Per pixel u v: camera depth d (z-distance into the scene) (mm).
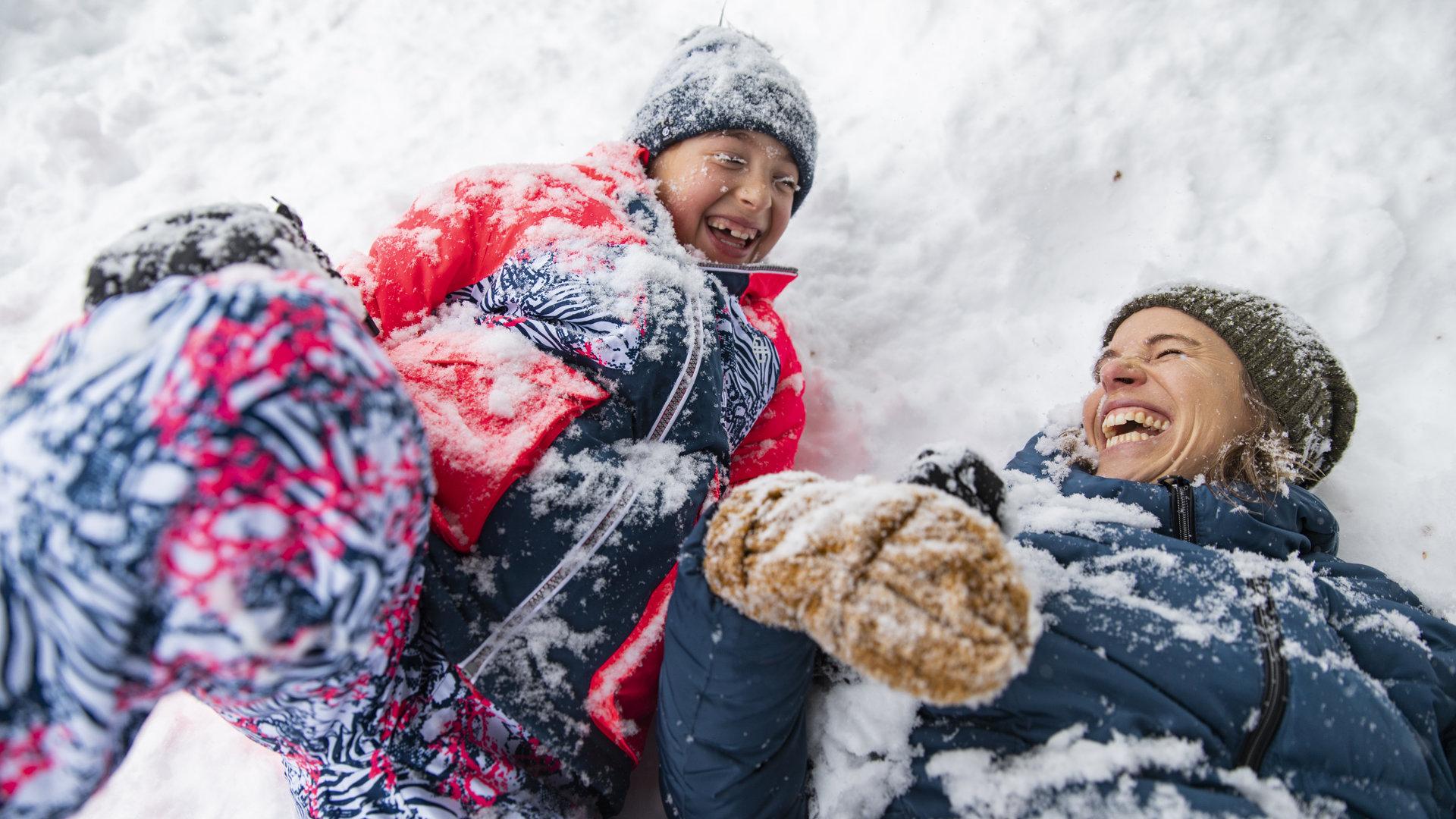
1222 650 993
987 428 1769
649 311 1226
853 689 1110
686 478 1205
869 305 1925
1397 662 1066
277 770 1309
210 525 603
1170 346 1335
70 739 618
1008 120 2064
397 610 896
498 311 1312
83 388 632
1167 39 2115
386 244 1368
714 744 951
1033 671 1013
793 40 2393
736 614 830
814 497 759
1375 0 2104
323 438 646
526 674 1054
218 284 674
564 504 1090
